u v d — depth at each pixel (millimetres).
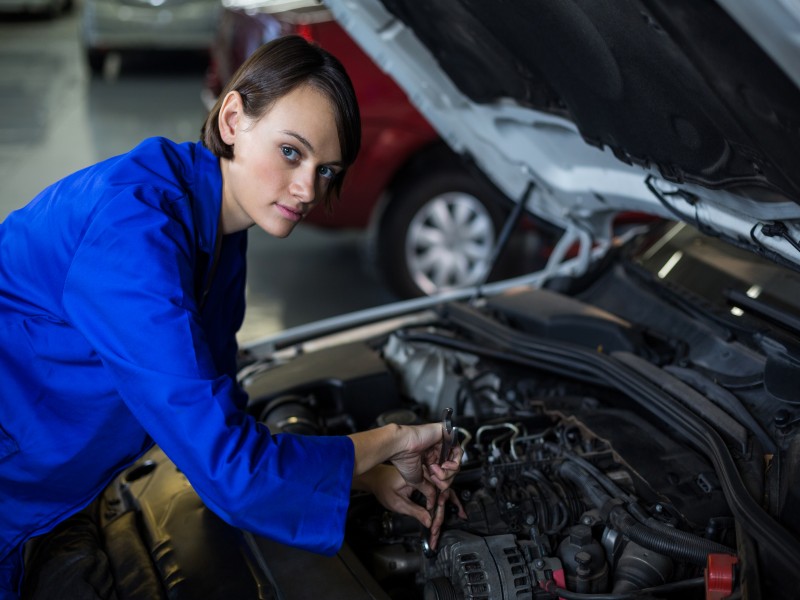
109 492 1875
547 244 4777
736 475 1449
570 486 1625
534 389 2057
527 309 2279
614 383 1839
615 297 2311
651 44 1254
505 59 1759
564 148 2066
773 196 1441
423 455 1468
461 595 1401
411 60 2145
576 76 1562
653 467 1617
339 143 1289
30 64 10219
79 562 1534
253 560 1521
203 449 1187
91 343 1253
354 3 2055
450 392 2045
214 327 1654
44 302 1353
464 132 2383
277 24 4363
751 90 1145
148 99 8500
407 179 4438
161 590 1468
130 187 1283
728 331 1928
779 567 1251
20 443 1390
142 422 1236
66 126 7574
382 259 4562
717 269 2092
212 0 9133
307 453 1260
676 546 1404
